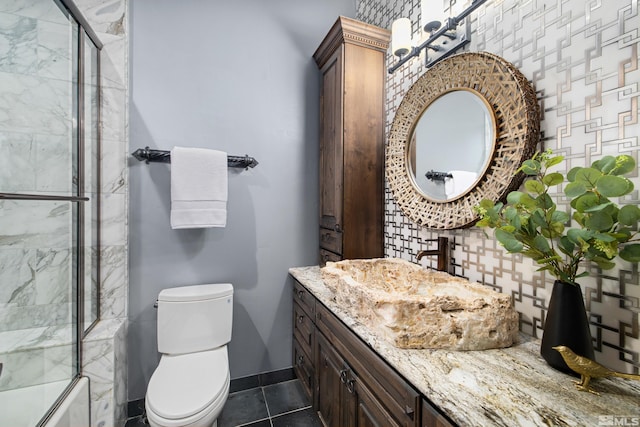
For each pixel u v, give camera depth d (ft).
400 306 2.80
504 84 3.27
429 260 4.64
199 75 5.72
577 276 2.45
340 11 7.09
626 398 2.06
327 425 4.32
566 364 2.28
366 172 5.71
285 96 6.45
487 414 1.88
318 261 6.73
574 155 2.75
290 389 6.10
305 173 6.62
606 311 2.51
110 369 4.45
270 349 6.33
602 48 2.53
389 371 2.69
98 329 4.69
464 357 2.64
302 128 6.60
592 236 2.09
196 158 5.29
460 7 4.09
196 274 5.74
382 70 5.84
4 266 3.58
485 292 3.18
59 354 4.06
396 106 5.56
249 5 6.14
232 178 6.00
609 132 2.49
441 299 2.86
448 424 2.00
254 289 6.20
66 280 4.27
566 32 2.81
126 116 5.18
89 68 4.82
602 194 2.02
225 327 5.38
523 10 3.22
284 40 6.45
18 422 3.44
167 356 4.95
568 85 2.79
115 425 4.56
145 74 5.36
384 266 4.79
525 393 2.11
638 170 2.31
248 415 5.28
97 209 4.96
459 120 3.96
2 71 3.70
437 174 4.36
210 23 5.81
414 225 5.01
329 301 4.20
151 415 3.59
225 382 4.20
